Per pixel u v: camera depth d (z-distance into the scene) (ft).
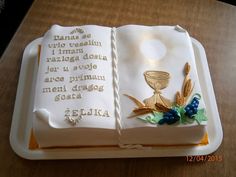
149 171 1.64
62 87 1.68
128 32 1.90
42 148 1.67
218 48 2.15
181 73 1.76
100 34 1.89
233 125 1.83
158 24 2.23
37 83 1.71
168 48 1.85
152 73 1.74
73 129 1.57
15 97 1.87
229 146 1.75
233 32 2.24
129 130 1.59
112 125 1.59
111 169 1.64
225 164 1.68
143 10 2.29
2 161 1.65
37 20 2.19
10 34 2.89
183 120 1.61
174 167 1.66
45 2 2.29
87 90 1.66
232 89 1.97
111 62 1.79
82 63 1.76
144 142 1.66
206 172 1.65
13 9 3.03
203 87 1.93
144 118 1.59
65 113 1.59
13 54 2.04
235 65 2.08
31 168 1.63
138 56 1.80
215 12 2.33
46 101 1.63
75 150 1.66
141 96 1.66
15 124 1.75
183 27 2.23
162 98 1.66
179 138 1.66
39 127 1.58
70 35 1.89
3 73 1.96
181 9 2.32
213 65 2.07
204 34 2.21
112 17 2.24
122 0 2.34
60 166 1.64
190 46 1.89
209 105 1.87
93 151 1.66
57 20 2.20
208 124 1.81
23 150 1.67
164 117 1.59
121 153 1.66
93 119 1.57
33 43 2.07
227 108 1.89
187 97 1.68
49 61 1.78
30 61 2.00
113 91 1.69
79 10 2.26
